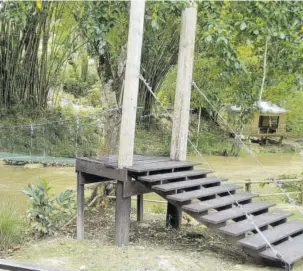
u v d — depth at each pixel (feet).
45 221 13.70
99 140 41.37
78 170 13.43
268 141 60.49
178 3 14.40
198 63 35.58
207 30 17.37
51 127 42.34
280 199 23.21
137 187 12.55
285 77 24.88
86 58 54.95
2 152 39.50
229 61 18.35
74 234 14.10
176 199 11.73
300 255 10.67
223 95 35.40
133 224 15.98
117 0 16.35
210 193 12.44
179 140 14.38
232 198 12.73
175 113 14.49
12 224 12.85
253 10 17.38
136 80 12.06
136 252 11.93
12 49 44.78
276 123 59.11
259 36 17.79
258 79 23.99
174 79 49.14
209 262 11.35
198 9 17.87
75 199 16.19
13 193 24.98
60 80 49.98
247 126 56.75
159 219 17.17
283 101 54.75
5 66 45.03
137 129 47.06
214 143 50.90
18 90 45.78
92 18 16.33
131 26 11.82
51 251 11.91
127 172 12.19
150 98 48.19
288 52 19.98
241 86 24.03
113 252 11.85
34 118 45.01
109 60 18.83
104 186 18.20
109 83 18.83
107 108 18.63
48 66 47.06
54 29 44.24
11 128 41.83
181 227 15.67
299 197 22.62
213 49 19.30
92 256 11.47
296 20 17.63
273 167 41.81
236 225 11.48
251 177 34.58
